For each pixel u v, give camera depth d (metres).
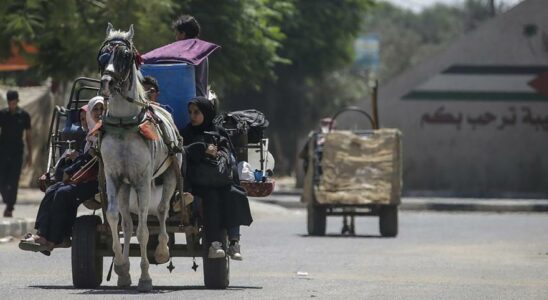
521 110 114.25
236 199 29.50
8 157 52.69
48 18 66.94
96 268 29.48
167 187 28.73
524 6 114.75
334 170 55.25
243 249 44.62
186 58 30.69
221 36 80.00
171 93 30.50
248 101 141.50
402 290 30.16
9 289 28.94
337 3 134.50
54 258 39.06
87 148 29.02
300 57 134.88
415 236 55.22
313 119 153.75
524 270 37.38
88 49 70.19
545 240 53.06
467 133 114.31
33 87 86.75
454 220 71.31
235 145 31.64
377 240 51.69
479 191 113.75
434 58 114.44
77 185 28.77
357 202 54.47
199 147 29.25
